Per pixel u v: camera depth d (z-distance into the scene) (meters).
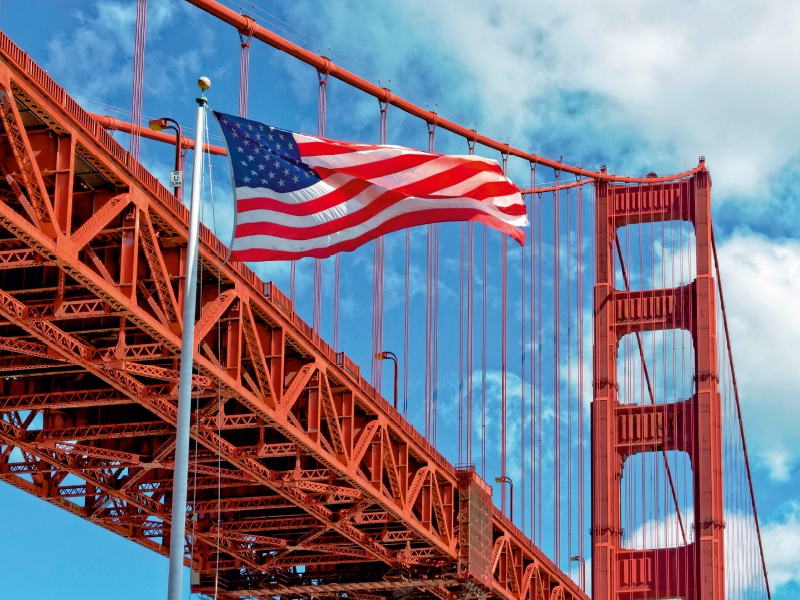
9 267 44.81
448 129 68.50
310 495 64.50
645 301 104.56
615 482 102.25
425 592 77.62
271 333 57.50
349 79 60.94
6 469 60.56
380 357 67.31
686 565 99.12
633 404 103.62
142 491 62.72
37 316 47.19
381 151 44.47
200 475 65.12
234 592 75.19
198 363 51.22
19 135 42.44
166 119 44.81
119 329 50.75
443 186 45.22
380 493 65.00
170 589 32.41
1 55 41.91
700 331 102.62
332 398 61.69
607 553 99.69
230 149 42.47
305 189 43.41
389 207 44.84
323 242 43.59
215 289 54.16
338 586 74.75
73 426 58.19
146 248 48.53
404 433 68.19
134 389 52.25
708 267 104.06
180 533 32.88
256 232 42.44
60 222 44.31
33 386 55.56
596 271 105.56
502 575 81.31
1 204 41.34
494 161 46.09
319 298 61.88
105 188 47.66
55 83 44.16
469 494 73.75
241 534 69.31
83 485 63.25
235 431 63.12
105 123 56.94
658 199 106.38
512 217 46.34
